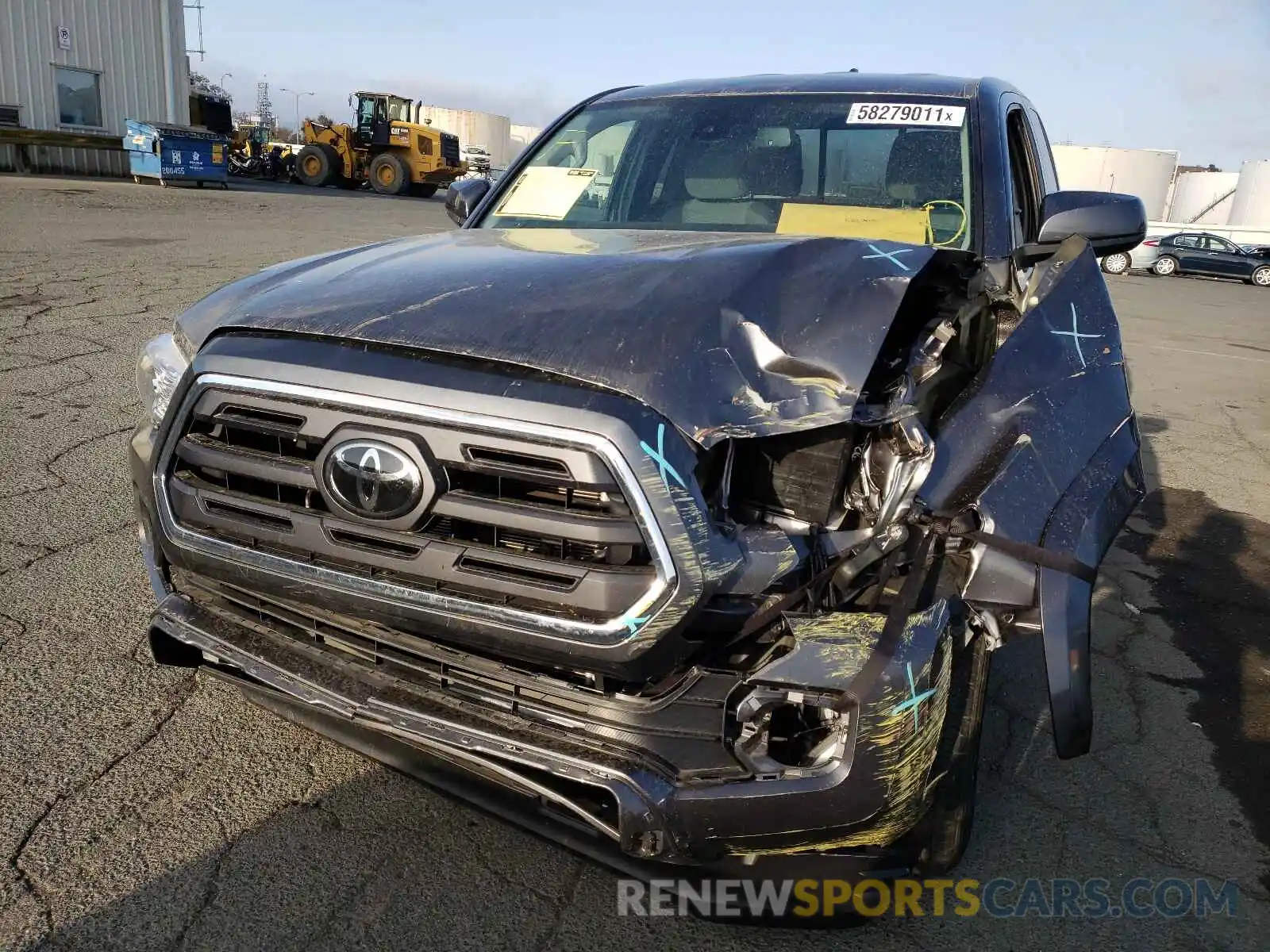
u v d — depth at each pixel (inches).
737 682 73.9
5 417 215.5
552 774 75.0
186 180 963.3
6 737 108.7
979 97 141.7
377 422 76.4
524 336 78.2
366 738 84.4
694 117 149.0
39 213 591.8
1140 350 488.1
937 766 79.1
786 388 78.0
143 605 139.9
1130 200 121.3
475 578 74.9
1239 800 112.4
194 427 87.5
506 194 149.6
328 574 80.4
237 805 100.5
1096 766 117.5
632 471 70.5
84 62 991.6
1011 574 82.0
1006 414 92.9
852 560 77.4
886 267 88.0
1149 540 198.5
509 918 87.4
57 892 87.4
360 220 747.4
